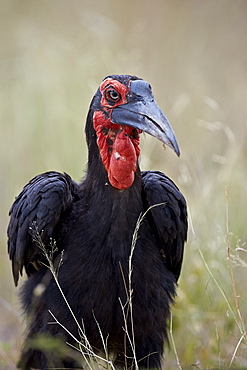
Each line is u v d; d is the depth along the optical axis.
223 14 19.80
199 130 14.98
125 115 8.53
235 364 9.08
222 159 13.03
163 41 18.25
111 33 15.92
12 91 16.22
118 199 8.66
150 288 8.84
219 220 11.34
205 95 16.09
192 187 11.98
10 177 14.12
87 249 8.70
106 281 8.70
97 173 8.80
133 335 8.59
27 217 8.87
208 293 10.55
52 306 8.88
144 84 8.65
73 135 13.83
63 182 8.98
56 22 19.22
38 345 9.01
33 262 9.26
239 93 16.72
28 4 20.22
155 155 13.67
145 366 9.23
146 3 19.45
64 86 14.79
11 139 15.02
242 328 9.38
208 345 9.99
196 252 10.89
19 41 18.12
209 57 18.39
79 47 15.41
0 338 11.11
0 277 12.04
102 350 9.23
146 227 8.98
